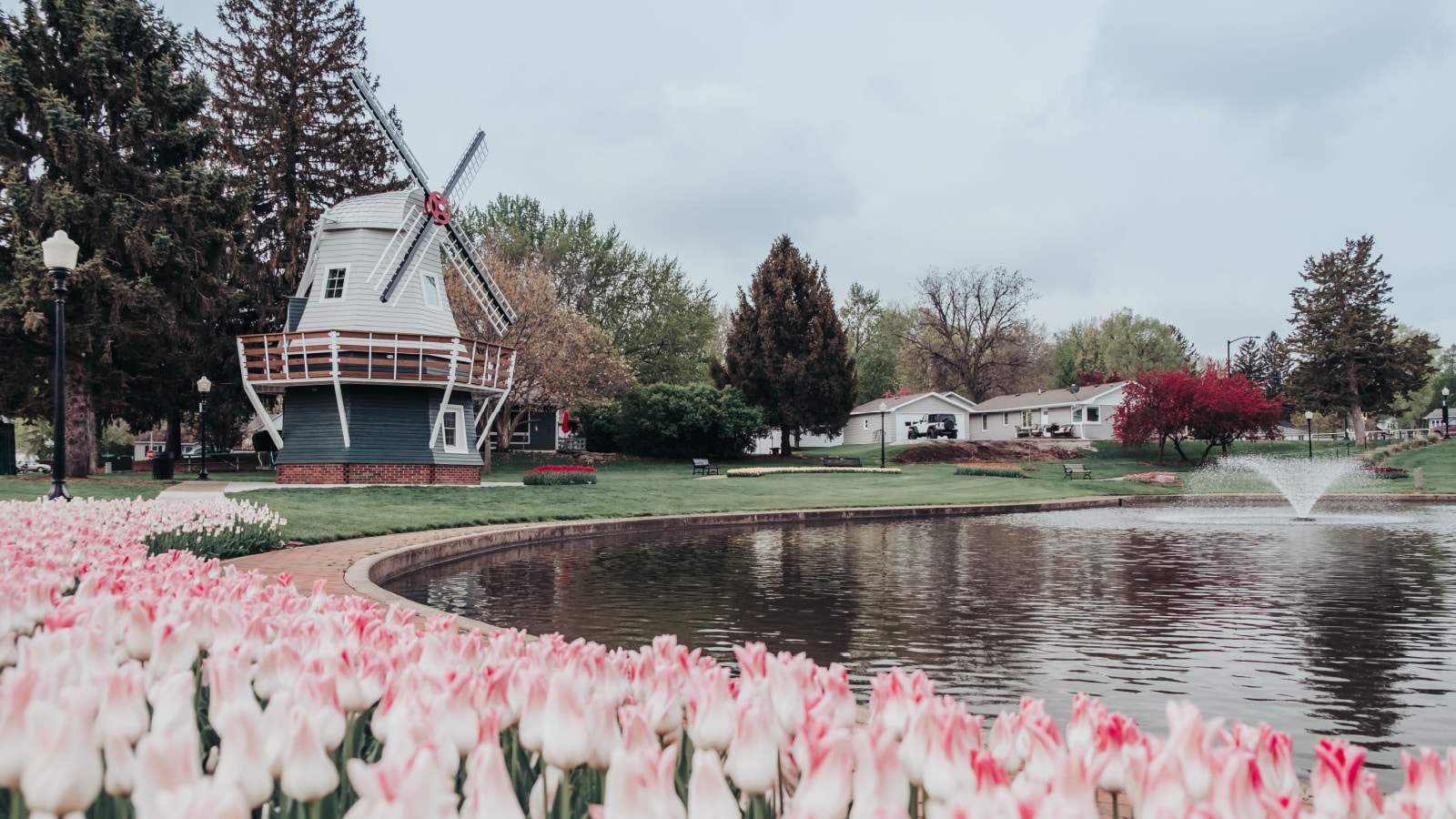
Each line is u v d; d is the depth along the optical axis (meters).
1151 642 10.38
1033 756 2.13
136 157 31.89
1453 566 17.33
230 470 47.88
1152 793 1.79
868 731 2.04
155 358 36.56
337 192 47.31
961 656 9.74
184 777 1.69
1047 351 98.44
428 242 34.84
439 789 1.54
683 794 2.66
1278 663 9.38
